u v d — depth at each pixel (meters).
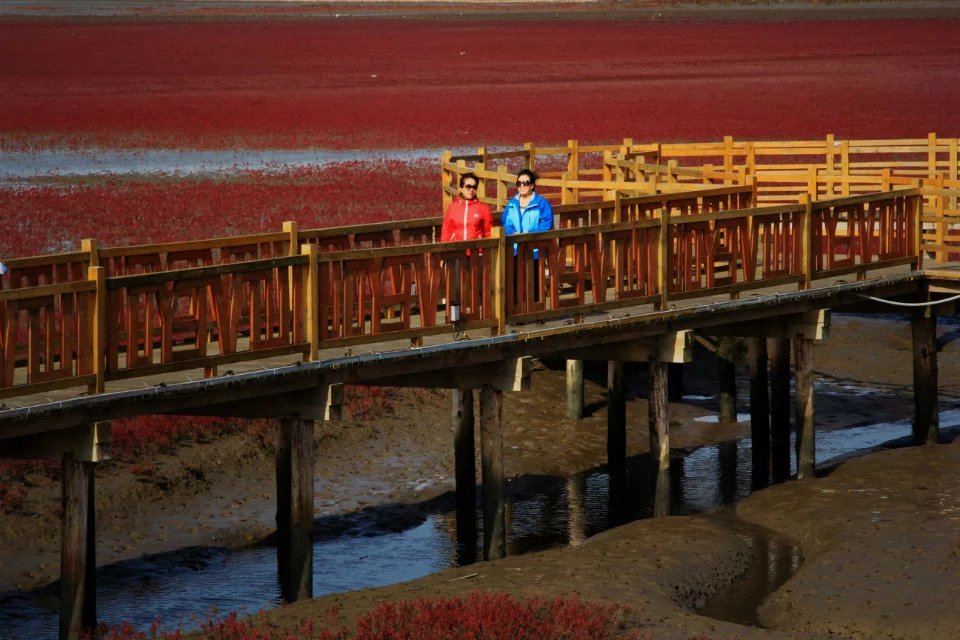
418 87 146.88
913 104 119.12
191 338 31.97
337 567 29.81
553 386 43.62
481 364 29.59
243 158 93.44
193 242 29.02
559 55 189.50
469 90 142.62
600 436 40.53
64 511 23.83
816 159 89.69
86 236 63.00
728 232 33.44
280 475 29.38
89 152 95.62
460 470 33.69
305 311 26.16
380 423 39.09
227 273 24.97
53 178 82.00
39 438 23.88
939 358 49.25
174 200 74.00
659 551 28.48
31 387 22.52
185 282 24.41
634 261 31.41
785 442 37.19
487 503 29.75
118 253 27.73
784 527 31.53
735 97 129.62
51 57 183.88
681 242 32.31
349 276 26.72
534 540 31.92
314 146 100.25
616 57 184.38
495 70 168.12
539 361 45.09
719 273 37.84
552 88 143.12
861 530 29.77
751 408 37.16
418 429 39.19
